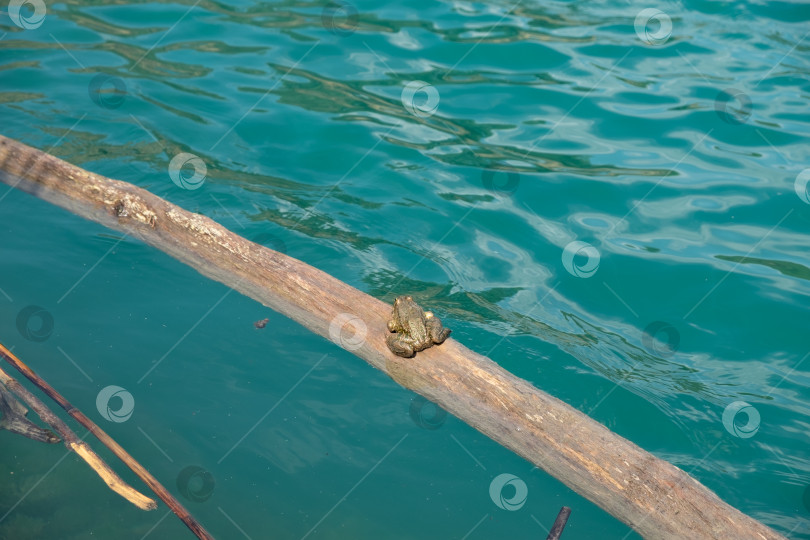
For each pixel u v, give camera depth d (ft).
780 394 5.58
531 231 6.49
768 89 7.49
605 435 4.99
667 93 7.52
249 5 9.81
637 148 7.07
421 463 5.24
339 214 6.64
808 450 5.35
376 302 5.48
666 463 4.91
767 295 6.03
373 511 5.07
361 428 5.34
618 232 6.45
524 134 7.21
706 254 6.28
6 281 5.94
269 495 5.09
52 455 5.28
